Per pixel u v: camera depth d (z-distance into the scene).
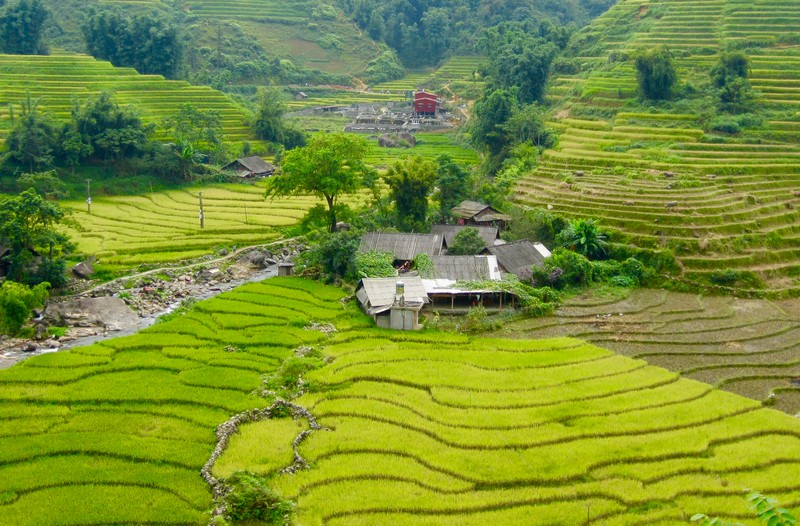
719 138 110.75
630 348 61.72
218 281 78.69
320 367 54.34
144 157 121.00
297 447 42.31
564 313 70.69
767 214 89.44
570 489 38.97
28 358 54.56
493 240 86.25
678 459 42.12
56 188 105.69
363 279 69.19
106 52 171.38
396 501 37.44
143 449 41.47
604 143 115.50
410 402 48.78
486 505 37.41
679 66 135.75
